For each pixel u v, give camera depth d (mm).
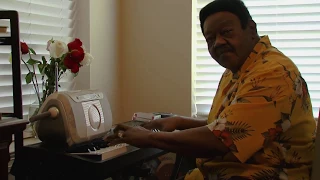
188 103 2256
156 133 1200
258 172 1127
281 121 1097
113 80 2314
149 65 2334
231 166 1188
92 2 2092
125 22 2371
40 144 1408
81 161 1223
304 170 1185
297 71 1175
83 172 1219
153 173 1844
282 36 2154
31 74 1713
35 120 1319
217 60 1276
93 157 1236
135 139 1228
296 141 1163
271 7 2160
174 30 2256
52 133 1367
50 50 1619
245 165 1153
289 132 1142
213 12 1234
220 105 1347
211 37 1253
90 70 2096
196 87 2320
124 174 1433
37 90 1761
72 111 1347
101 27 2180
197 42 2305
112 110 2311
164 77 2303
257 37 1286
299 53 2133
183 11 2225
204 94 2312
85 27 2090
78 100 1388
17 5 1779
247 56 1250
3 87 1731
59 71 1723
